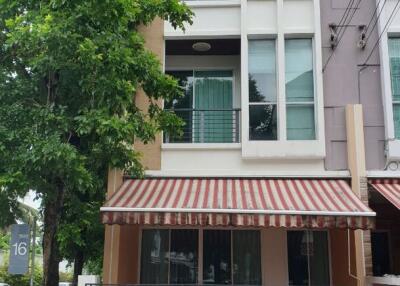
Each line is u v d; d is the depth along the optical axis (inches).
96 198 531.2
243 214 435.2
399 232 618.2
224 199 467.2
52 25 384.5
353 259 501.0
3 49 438.9
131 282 553.6
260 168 540.7
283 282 562.6
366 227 431.5
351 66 556.1
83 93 418.0
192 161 547.8
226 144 547.8
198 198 471.5
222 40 589.0
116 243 512.4
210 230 581.6
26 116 407.5
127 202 459.8
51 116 395.5
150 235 583.2
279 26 561.3
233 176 535.8
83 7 392.2
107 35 402.9
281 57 556.7
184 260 576.4
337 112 547.5
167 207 443.2
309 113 552.4
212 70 630.5
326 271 570.9
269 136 550.6
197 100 621.3
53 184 424.8
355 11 568.4
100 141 413.1
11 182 379.6
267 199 467.2
